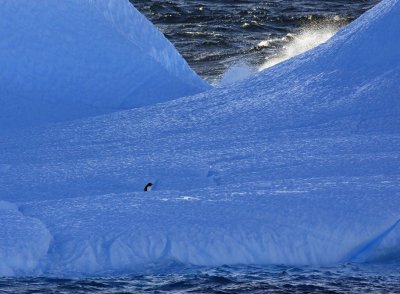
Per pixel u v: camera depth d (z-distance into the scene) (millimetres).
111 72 72438
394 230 37219
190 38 146250
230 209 39031
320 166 46344
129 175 47875
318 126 54281
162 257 36438
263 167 47156
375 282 35312
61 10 73500
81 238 37000
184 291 34281
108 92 71312
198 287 34656
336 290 34500
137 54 73750
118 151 53719
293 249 37000
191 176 47125
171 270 36125
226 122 57406
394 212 38156
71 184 47219
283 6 189500
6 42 71250
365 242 37375
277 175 45719
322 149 49281
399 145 49219
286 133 53781
